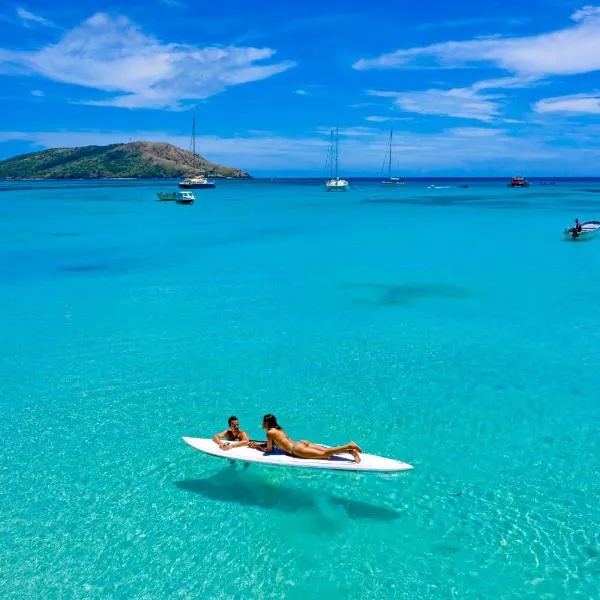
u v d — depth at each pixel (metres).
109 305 22.36
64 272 29.58
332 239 42.94
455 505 9.35
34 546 8.51
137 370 15.47
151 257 34.50
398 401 13.35
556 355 16.34
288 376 14.96
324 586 7.70
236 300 23.14
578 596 7.40
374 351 16.84
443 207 78.50
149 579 7.87
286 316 20.67
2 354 16.73
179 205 83.44
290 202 93.06
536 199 97.19
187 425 12.30
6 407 13.20
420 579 7.77
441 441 11.46
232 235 45.97
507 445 11.27
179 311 21.44
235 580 7.84
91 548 8.47
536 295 23.64
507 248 37.19
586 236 40.66
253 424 12.32
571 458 10.75
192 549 8.44
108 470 10.53
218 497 9.70
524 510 9.18
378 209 75.62
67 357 16.47
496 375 14.88
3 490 9.91
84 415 12.80
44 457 11.00
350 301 22.89
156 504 9.50
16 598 7.56
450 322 19.81
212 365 15.80
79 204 83.38
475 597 7.43
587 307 21.61
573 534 8.59
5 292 24.78
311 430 12.01
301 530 8.83
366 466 9.69
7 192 122.12
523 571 7.85
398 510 9.26
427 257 33.84
